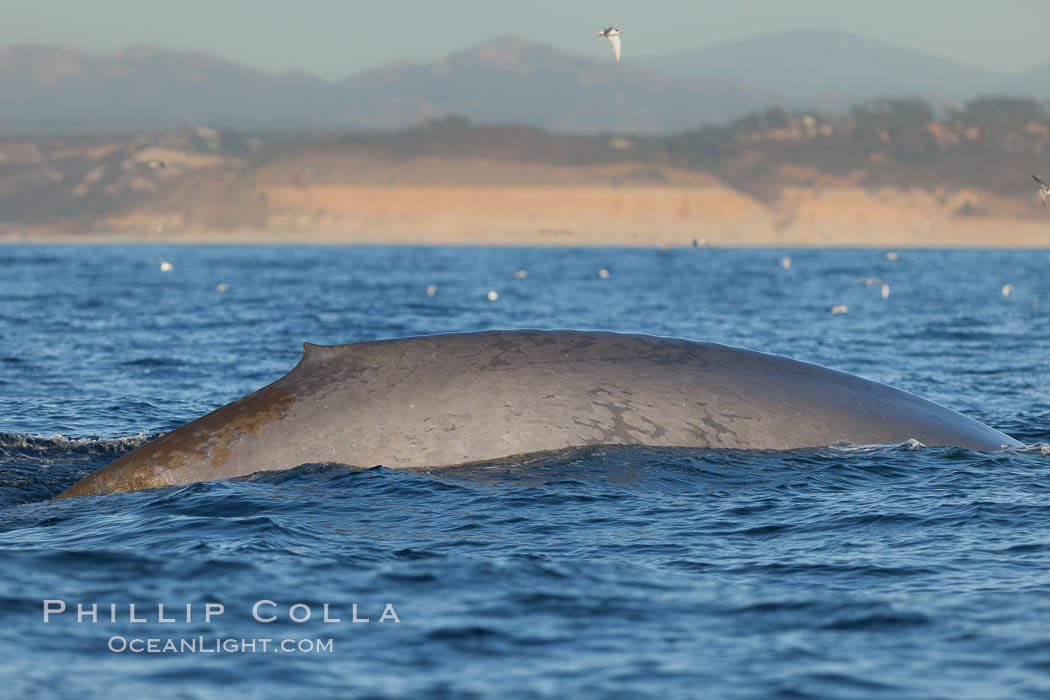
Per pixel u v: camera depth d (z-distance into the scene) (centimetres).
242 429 3862
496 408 3884
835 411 4191
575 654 2562
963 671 2444
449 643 2623
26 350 9138
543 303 15775
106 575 3038
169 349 9375
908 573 3078
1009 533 3422
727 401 4066
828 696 2334
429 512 3541
